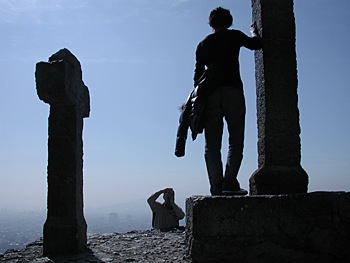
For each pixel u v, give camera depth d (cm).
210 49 621
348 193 555
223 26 641
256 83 654
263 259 547
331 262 547
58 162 784
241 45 626
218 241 552
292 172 609
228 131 628
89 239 927
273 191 605
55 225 766
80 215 796
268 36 636
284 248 548
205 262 552
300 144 624
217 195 605
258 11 650
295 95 629
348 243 548
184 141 625
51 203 777
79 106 823
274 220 551
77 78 820
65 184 779
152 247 796
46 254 761
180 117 634
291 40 640
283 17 642
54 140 790
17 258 739
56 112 794
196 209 559
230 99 612
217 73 614
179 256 684
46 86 752
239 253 550
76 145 789
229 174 618
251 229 551
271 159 616
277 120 621
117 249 789
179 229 1118
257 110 648
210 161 614
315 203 554
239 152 620
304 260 547
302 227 551
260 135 636
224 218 554
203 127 623
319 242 549
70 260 698
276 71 629
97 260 691
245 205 553
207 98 618
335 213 552
